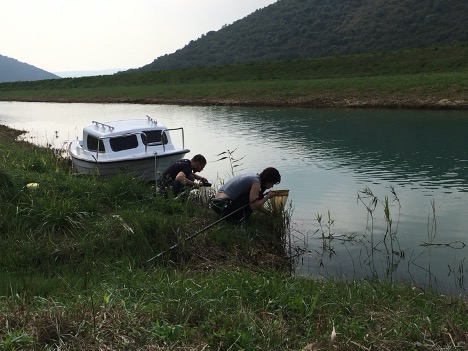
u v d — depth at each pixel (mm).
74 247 7598
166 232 8281
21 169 11500
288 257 8555
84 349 4023
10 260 7141
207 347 4156
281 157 17297
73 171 14188
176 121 29422
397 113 28281
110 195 9797
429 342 4414
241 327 4555
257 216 9844
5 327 4340
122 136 13438
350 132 22359
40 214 8336
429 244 8906
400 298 6137
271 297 5562
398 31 131500
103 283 6109
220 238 8461
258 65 58250
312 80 45656
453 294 6977
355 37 138875
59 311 4457
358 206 11266
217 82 55688
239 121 28297
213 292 5570
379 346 4328
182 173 10352
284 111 32688
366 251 8758
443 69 44406
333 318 4996
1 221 8078
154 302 5227
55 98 56969
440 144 18516
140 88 56375
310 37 157750
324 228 9930
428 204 11234
